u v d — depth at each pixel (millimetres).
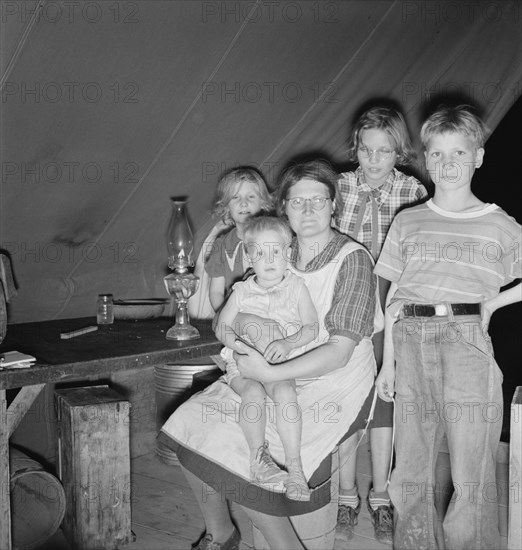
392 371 2479
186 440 2275
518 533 2186
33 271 3123
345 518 2770
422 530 2412
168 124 2902
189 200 3330
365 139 2725
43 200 2861
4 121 2496
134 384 3680
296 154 3502
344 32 3137
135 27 2494
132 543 2705
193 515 2957
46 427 3521
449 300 2271
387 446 2766
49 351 2549
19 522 2578
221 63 2830
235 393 2334
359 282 2309
